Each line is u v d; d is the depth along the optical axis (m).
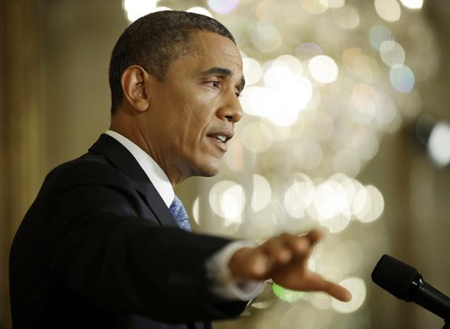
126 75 4.43
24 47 11.71
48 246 3.21
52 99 12.41
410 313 14.33
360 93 14.09
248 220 13.50
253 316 12.63
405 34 14.32
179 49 4.37
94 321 3.59
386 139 14.43
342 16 13.95
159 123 4.36
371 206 14.34
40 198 3.86
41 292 3.70
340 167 14.02
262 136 13.58
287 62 13.63
